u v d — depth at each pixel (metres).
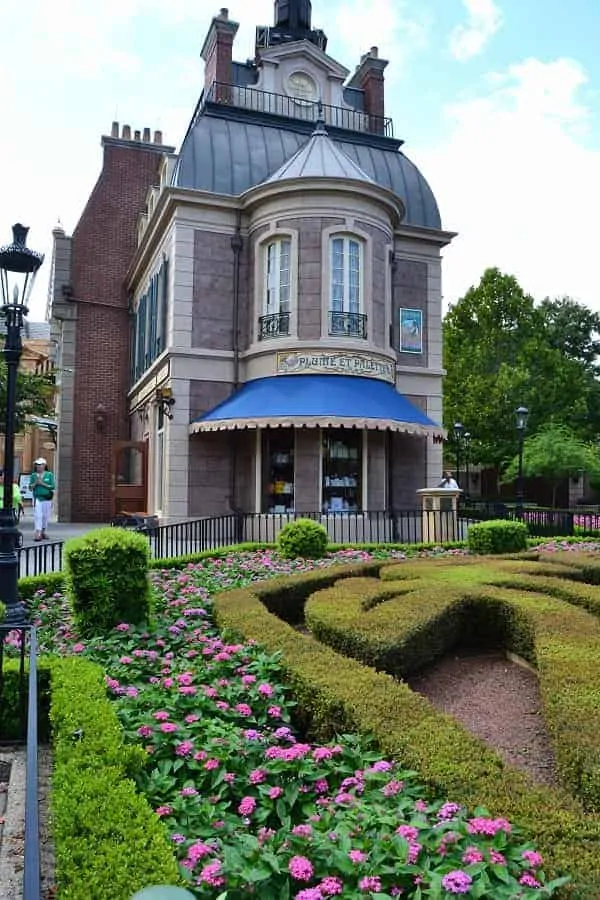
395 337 19.61
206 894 2.44
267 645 5.52
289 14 23.42
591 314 47.12
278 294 17.58
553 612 6.05
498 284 37.25
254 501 17.08
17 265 7.54
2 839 3.53
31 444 54.53
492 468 42.34
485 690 5.55
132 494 20.80
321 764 3.60
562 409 36.22
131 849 2.48
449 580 7.82
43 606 7.99
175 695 4.52
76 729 3.75
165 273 18.95
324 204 17.28
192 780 3.55
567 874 2.45
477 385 34.69
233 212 18.27
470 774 3.18
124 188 26.14
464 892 2.29
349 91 23.00
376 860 2.56
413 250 20.08
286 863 2.62
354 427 16.20
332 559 12.14
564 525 18.44
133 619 6.97
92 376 25.14
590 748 3.33
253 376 17.69
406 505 18.80
